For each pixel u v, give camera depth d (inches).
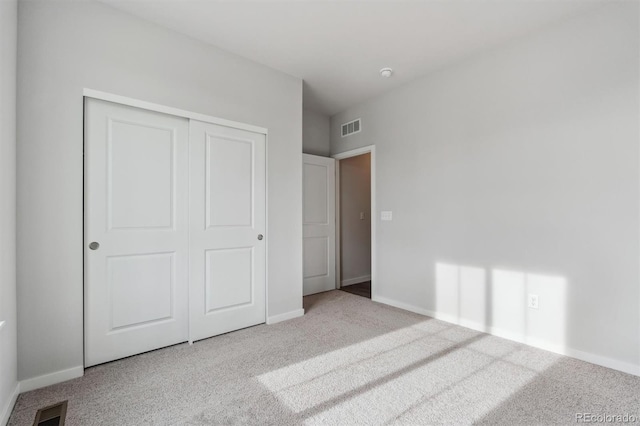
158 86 94.3
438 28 97.0
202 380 77.5
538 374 80.1
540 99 97.0
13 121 69.1
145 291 92.9
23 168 72.6
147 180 93.0
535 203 98.0
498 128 107.0
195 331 101.7
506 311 104.7
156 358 89.5
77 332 79.9
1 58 61.4
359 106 162.1
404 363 86.4
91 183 83.4
